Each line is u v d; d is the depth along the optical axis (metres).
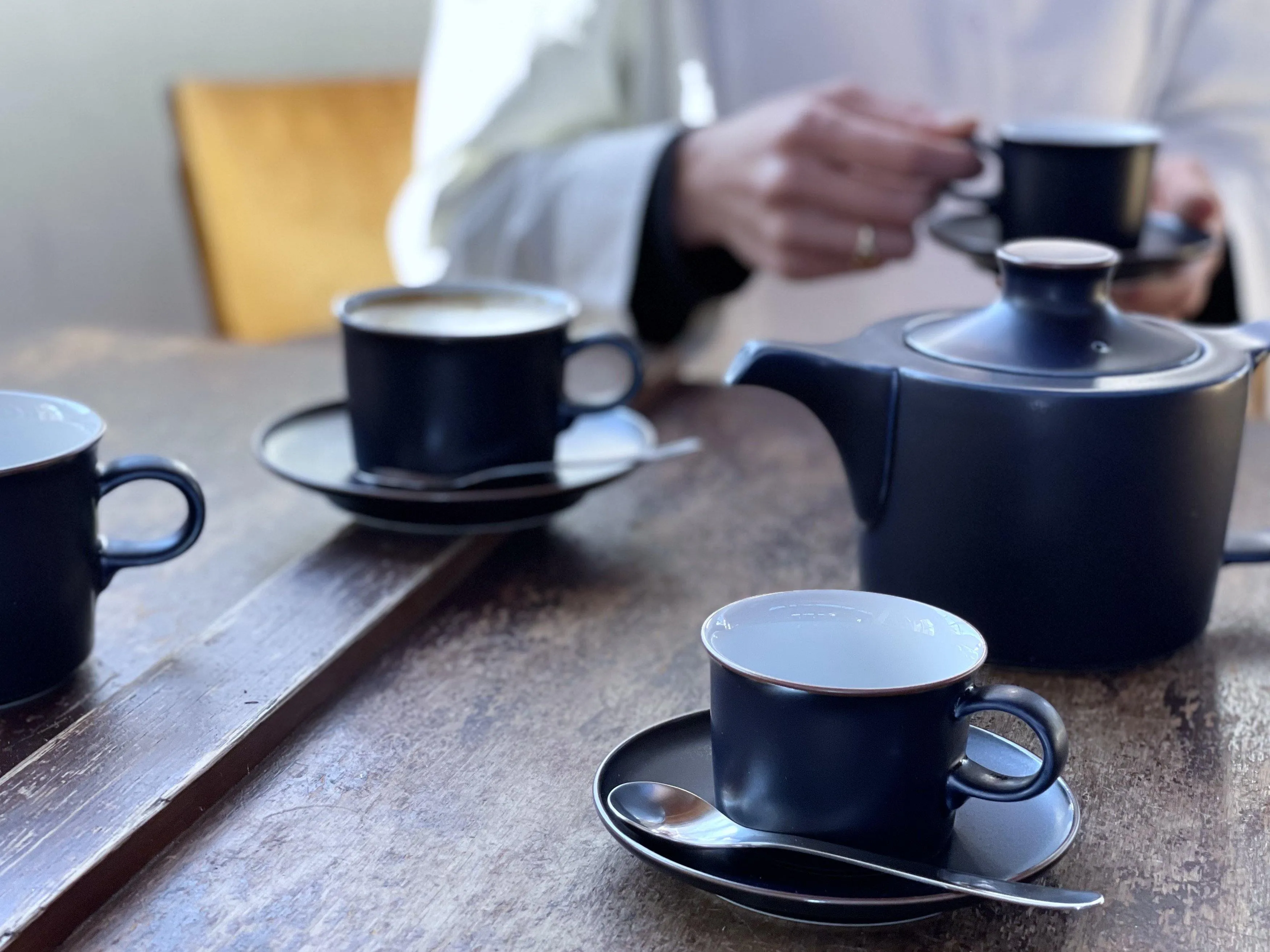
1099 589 0.52
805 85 1.41
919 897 0.36
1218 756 0.48
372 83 1.62
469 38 1.30
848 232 1.02
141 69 1.88
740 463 0.81
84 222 1.86
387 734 0.49
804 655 0.42
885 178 1.00
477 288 0.76
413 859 0.41
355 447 0.70
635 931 0.38
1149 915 0.39
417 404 0.66
